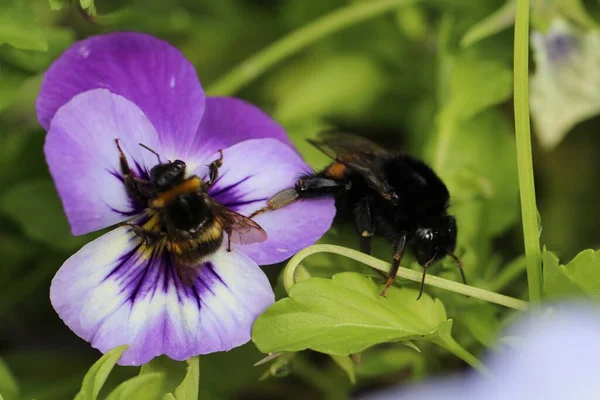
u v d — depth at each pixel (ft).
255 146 0.80
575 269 0.76
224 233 0.78
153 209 0.77
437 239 0.80
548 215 0.96
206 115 0.82
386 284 0.78
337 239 0.84
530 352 0.75
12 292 0.90
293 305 0.77
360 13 0.92
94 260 0.76
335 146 0.84
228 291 0.77
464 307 0.82
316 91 0.97
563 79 0.91
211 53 1.00
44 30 0.86
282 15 1.00
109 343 0.76
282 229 0.79
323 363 0.90
